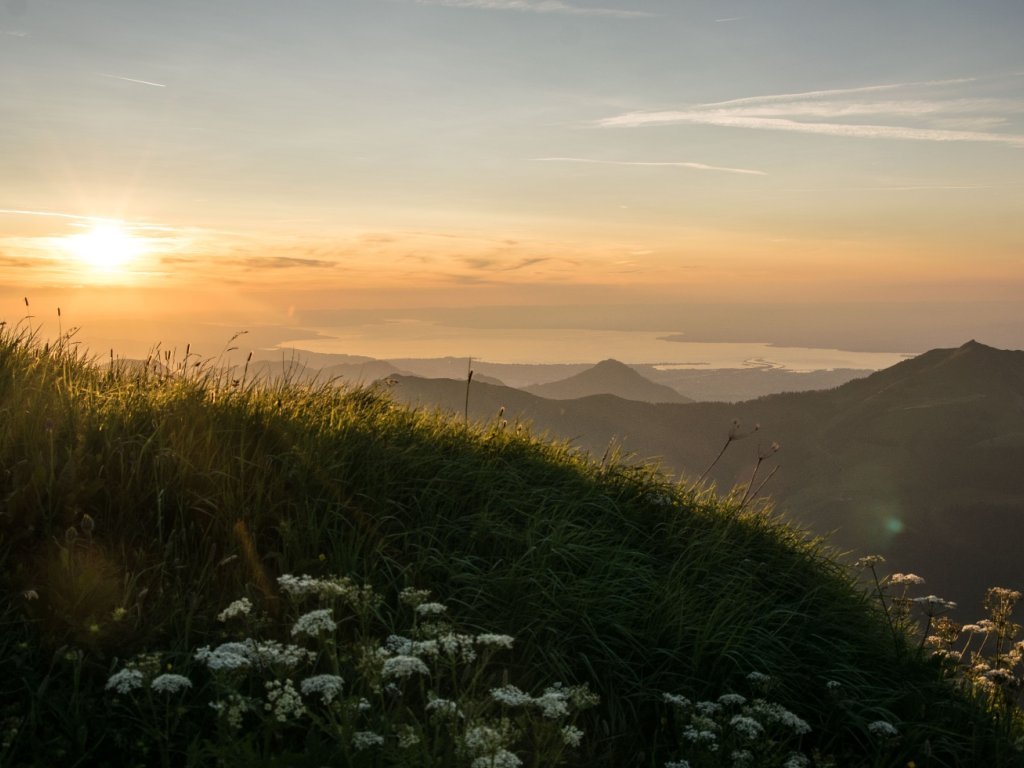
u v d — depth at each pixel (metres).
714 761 4.45
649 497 7.96
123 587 4.84
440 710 3.57
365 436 7.17
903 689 6.13
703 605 6.18
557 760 3.85
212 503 5.60
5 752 3.51
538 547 6.19
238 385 7.79
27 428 5.87
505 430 8.81
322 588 4.19
